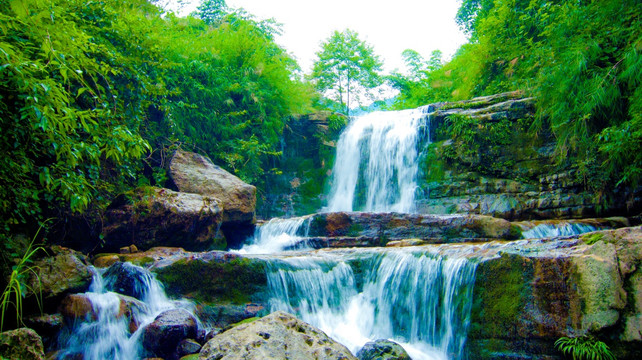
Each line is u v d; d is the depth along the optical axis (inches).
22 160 199.0
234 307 243.8
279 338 158.9
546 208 433.7
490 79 682.8
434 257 253.0
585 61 418.0
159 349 197.2
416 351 233.5
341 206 604.1
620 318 191.5
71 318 200.7
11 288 185.8
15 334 150.3
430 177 512.1
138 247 311.3
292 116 650.2
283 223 415.2
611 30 430.6
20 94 177.2
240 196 399.5
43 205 259.8
